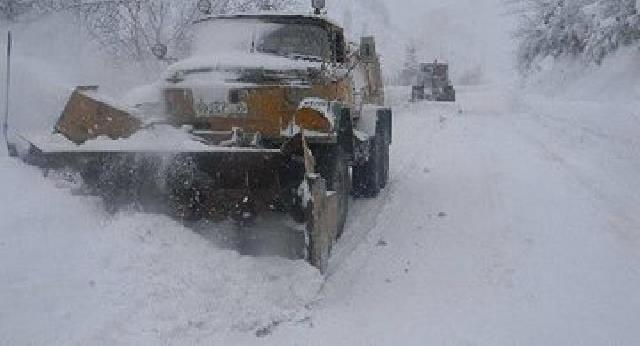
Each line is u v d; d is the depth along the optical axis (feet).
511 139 46.32
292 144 19.35
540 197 28.84
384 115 31.19
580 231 24.08
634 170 34.86
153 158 20.27
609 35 90.68
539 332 16.42
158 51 27.35
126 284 16.62
